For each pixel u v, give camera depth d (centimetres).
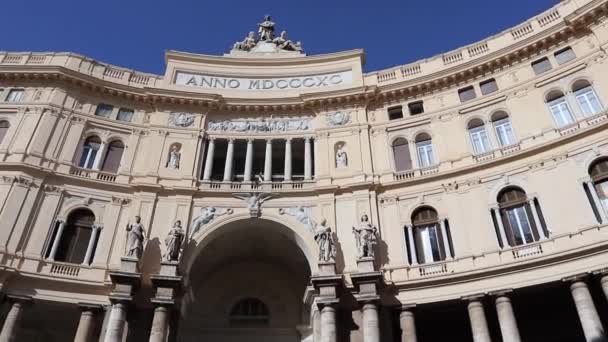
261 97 3697
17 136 3159
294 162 3788
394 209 3034
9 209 2816
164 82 3719
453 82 3391
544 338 2777
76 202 3027
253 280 3662
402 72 3662
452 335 2962
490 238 2694
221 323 3497
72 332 3188
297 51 4169
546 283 2403
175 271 2712
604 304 2414
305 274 3597
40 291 2653
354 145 3378
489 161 2906
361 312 2647
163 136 3441
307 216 3094
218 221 3081
